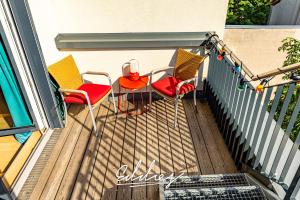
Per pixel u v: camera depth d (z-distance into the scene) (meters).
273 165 1.99
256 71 4.27
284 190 1.95
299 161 2.16
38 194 2.39
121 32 3.46
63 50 3.53
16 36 2.04
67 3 3.23
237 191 2.12
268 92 1.92
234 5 4.57
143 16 3.34
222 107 3.05
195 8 3.29
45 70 2.28
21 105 2.33
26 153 2.74
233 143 2.69
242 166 2.51
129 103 3.87
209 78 3.60
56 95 3.03
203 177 2.39
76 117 3.53
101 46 3.44
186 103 3.82
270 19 4.57
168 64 3.70
